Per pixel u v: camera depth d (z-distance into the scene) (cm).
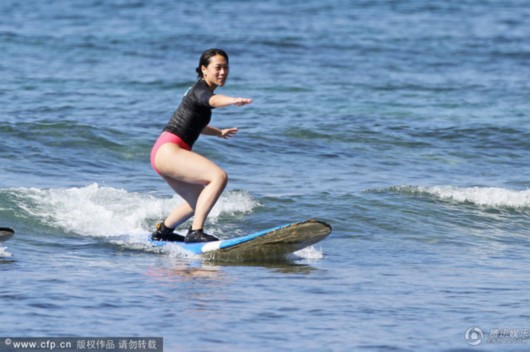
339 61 10050
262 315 2464
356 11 14888
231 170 5128
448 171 5350
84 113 6612
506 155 5841
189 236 3294
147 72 8838
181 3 15325
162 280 2870
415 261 3366
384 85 8600
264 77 8781
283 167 5259
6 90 7450
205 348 2156
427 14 14912
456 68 9938
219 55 3134
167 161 3161
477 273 3153
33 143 5372
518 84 8944
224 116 6744
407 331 2345
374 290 2819
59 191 4084
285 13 14288
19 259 3150
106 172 4938
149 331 2281
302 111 7062
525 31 13212
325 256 3403
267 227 3912
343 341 2245
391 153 5769
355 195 4447
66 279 2836
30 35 10912
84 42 10619
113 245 3459
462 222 4147
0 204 3831
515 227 4131
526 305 2653
